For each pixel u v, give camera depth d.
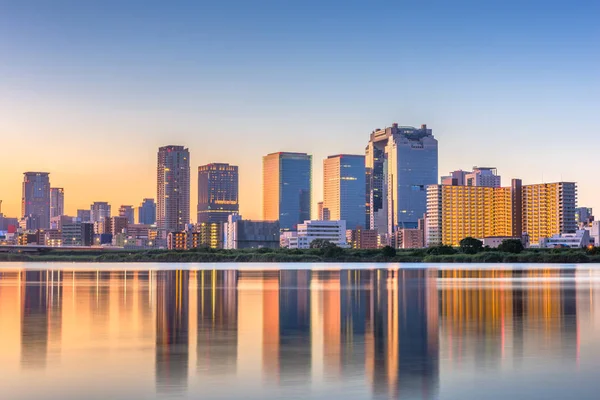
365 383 35.34
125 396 32.69
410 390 33.81
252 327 58.16
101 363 40.94
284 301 85.94
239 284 128.75
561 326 58.16
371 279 149.12
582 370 38.53
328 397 32.44
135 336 52.50
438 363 40.69
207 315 68.19
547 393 33.22
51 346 47.44
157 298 91.38
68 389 34.06
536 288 112.38
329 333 54.09
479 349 45.69
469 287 116.25
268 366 39.91
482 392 33.41
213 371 38.50
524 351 44.84
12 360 41.84
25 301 86.44
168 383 35.41
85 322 62.00
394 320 63.25
